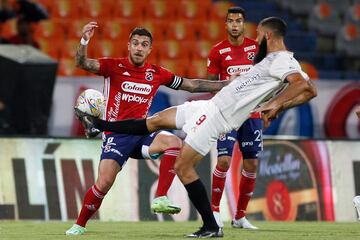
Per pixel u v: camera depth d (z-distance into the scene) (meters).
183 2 59.72
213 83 26.98
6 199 35.75
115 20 57.56
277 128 46.56
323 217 38.72
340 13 64.56
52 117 43.66
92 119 24.86
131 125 24.44
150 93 26.81
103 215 36.34
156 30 56.59
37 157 36.53
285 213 38.34
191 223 34.47
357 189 39.41
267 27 23.89
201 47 55.78
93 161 37.16
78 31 55.34
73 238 24.30
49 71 41.31
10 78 40.53
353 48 61.94
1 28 52.22
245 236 25.34
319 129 47.75
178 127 24.12
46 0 57.38
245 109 23.64
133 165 37.19
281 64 23.36
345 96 48.41
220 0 63.12
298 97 23.09
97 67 26.20
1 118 40.53
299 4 64.00
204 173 37.75
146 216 36.84
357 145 39.84
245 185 31.34
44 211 36.06
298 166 38.94
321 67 60.41
